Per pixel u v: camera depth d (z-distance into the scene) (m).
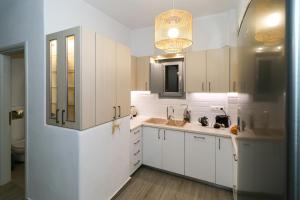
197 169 2.57
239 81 1.14
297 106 0.38
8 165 2.57
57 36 1.80
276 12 0.46
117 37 3.23
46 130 1.91
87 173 1.77
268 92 0.52
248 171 0.80
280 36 0.43
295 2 0.38
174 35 1.87
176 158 2.73
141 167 3.06
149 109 3.53
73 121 1.74
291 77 0.39
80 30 1.65
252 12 0.71
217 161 2.42
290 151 0.39
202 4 2.59
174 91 3.09
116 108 2.20
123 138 2.38
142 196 2.27
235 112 2.76
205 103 3.01
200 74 2.73
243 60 0.95
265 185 0.55
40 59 1.92
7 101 2.54
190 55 2.80
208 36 2.92
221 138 2.38
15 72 3.22
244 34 0.91
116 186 2.25
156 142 2.90
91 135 1.81
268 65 0.52
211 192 2.37
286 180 0.41
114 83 2.16
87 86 1.74
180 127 2.71
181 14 1.87
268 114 0.52
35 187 2.04
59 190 1.82
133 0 2.50
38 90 1.97
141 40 3.58
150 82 3.20
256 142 0.65
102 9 2.75
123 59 2.34
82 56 1.67
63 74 1.78
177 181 2.63
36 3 1.92
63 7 2.12
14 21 2.16
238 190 1.13
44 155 1.94
